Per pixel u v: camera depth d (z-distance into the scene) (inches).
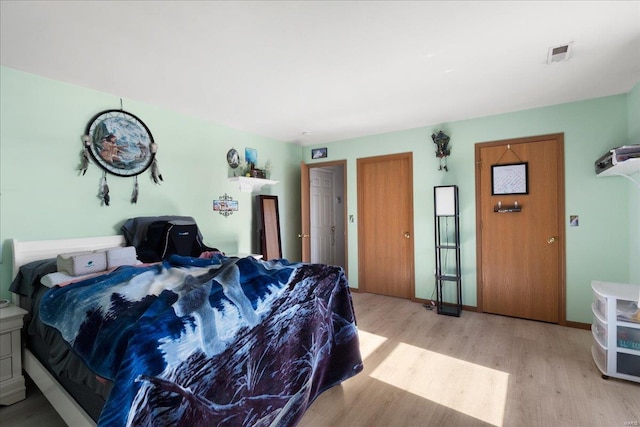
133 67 89.4
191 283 67.5
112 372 45.1
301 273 76.9
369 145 171.8
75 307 60.8
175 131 128.6
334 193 220.5
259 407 58.8
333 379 80.2
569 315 123.2
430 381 83.7
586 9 64.8
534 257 129.9
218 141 147.0
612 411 69.7
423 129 154.4
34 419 71.9
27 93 90.5
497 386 80.7
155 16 66.1
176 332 48.5
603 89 109.4
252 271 70.9
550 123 125.4
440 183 149.8
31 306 79.6
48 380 66.9
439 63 88.8
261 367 60.3
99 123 105.3
